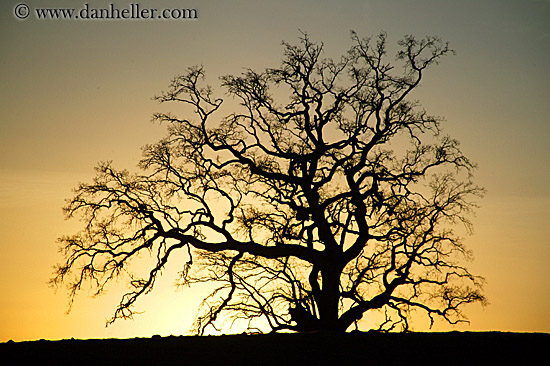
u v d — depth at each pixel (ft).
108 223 163.73
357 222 166.30
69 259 162.91
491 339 146.61
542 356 135.64
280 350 139.03
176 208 165.17
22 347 141.49
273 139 168.04
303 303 166.09
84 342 146.20
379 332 154.30
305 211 165.78
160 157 166.61
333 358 134.51
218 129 168.04
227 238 163.02
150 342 145.89
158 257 165.07
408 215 168.76
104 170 165.78
